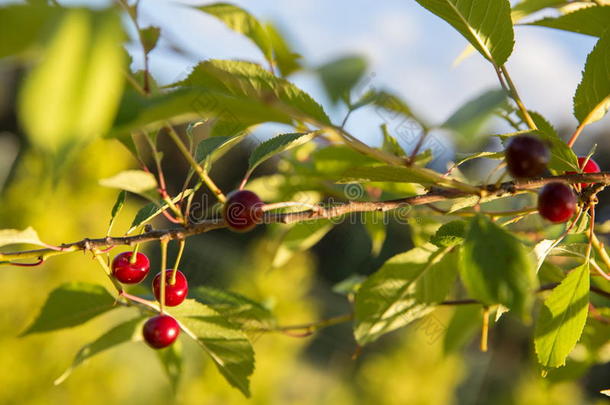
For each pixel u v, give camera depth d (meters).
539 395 1.40
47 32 0.29
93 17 0.30
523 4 0.53
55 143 0.28
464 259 0.45
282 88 0.46
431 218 0.59
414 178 0.47
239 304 0.56
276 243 0.66
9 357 1.13
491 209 0.58
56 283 1.23
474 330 0.60
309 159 0.64
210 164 0.49
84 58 0.29
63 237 1.27
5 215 1.24
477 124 0.42
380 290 0.51
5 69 0.34
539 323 0.50
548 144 0.47
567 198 0.46
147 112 0.42
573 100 0.51
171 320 0.50
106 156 1.32
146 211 0.51
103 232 1.36
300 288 1.57
